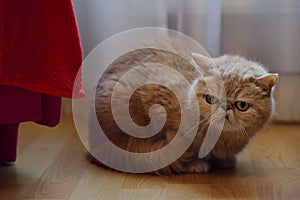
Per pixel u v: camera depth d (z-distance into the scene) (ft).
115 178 3.42
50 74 3.01
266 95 3.33
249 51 4.38
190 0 4.23
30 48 2.98
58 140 4.11
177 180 3.39
